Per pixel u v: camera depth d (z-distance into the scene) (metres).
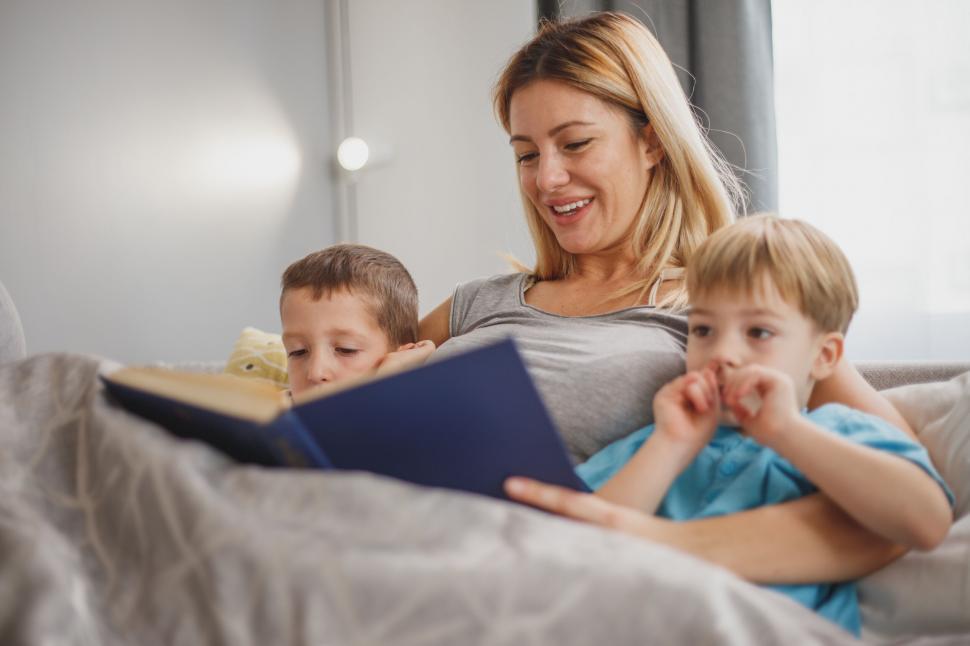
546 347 1.21
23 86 2.63
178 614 0.64
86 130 2.78
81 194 2.76
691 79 2.88
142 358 2.91
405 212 3.56
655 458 0.87
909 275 2.77
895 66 2.77
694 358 0.98
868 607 0.90
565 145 1.32
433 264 3.51
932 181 2.74
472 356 0.70
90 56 2.80
